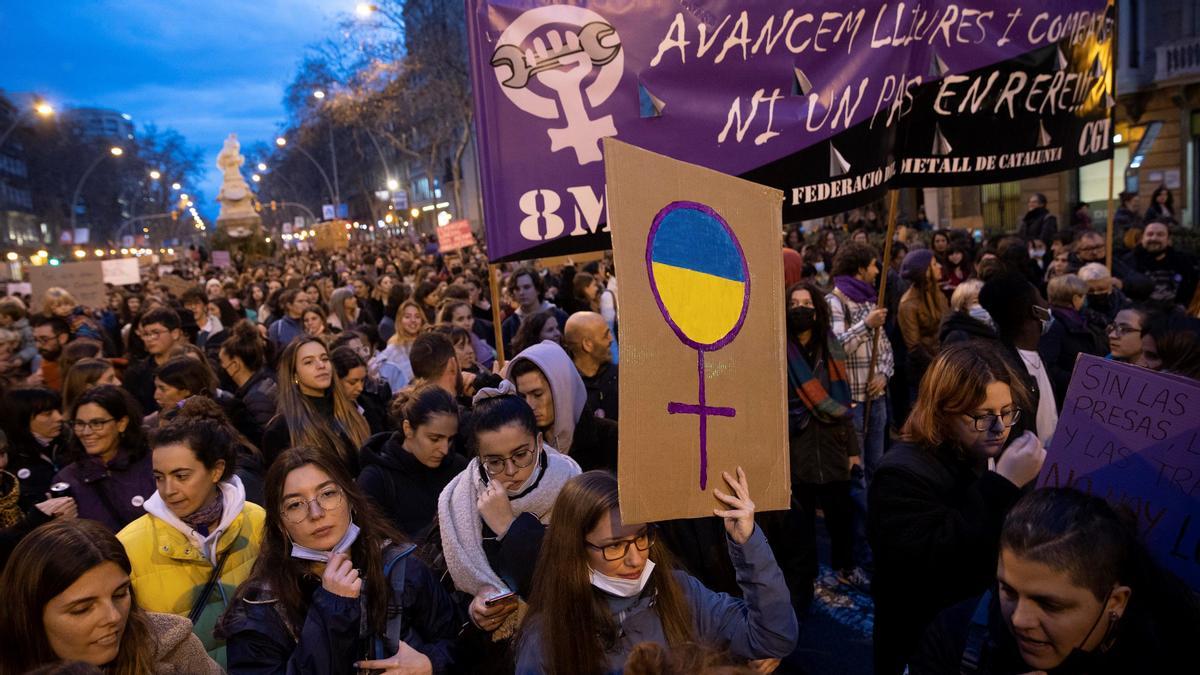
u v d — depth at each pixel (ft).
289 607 8.36
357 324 36.40
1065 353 18.31
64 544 7.27
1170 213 49.57
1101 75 17.29
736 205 7.37
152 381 22.97
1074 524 5.62
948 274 34.40
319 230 157.38
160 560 10.08
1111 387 7.09
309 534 8.39
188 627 8.36
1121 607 5.70
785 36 13.51
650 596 7.71
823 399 16.21
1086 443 7.22
